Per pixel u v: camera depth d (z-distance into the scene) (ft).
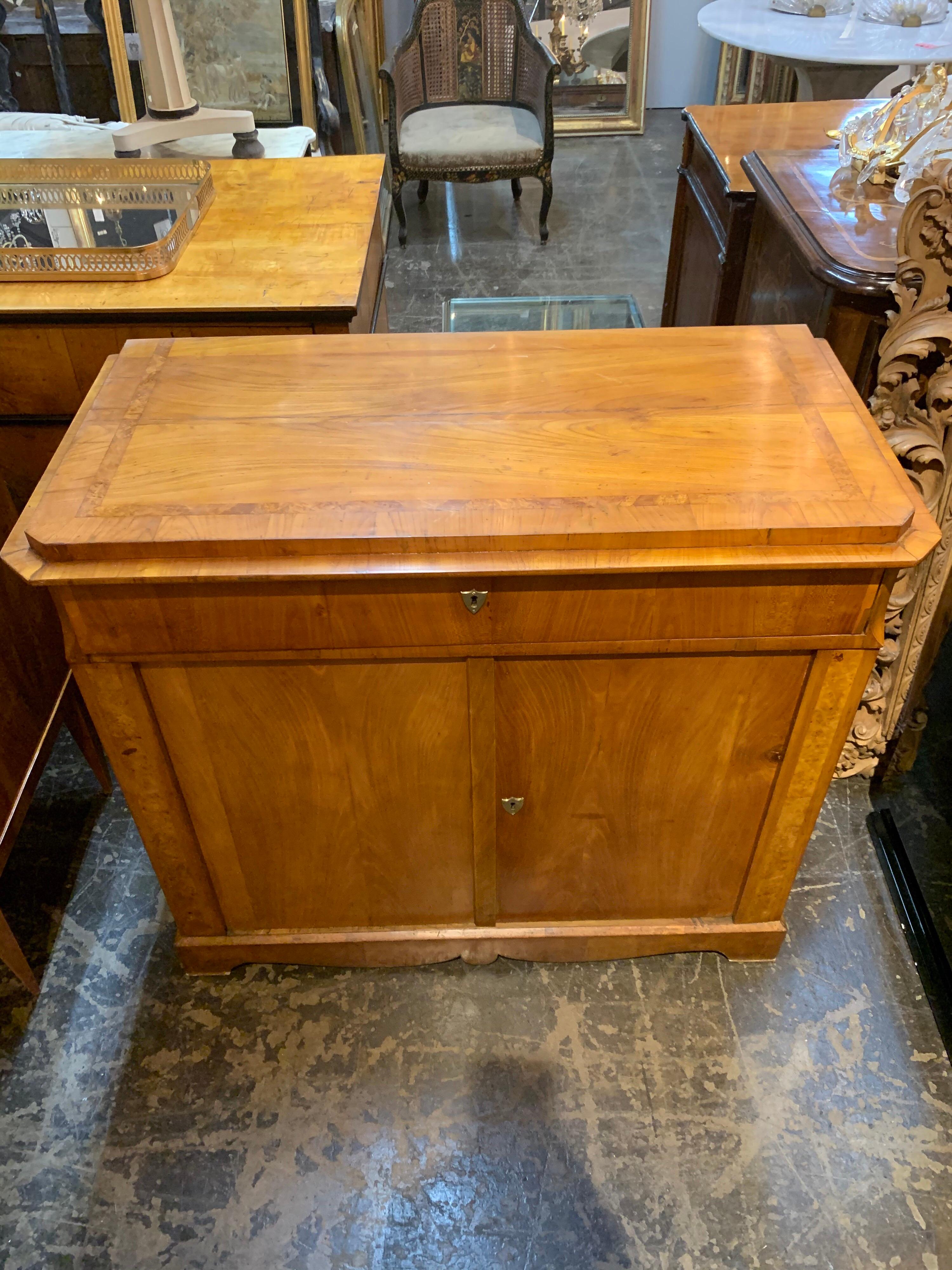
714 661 4.39
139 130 8.20
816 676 4.41
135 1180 4.97
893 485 4.09
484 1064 5.41
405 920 5.63
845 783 6.91
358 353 5.08
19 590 5.87
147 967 5.89
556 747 4.73
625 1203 4.85
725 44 17.20
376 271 7.68
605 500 4.03
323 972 5.86
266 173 7.84
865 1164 4.97
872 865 6.38
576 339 5.18
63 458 4.36
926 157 6.32
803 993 5.69
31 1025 5.62
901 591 5.91
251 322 6.06
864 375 6.00
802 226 6.28
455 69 14.88
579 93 18.56
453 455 4.31
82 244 6.48
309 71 12.97
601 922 5.68
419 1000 5.71
